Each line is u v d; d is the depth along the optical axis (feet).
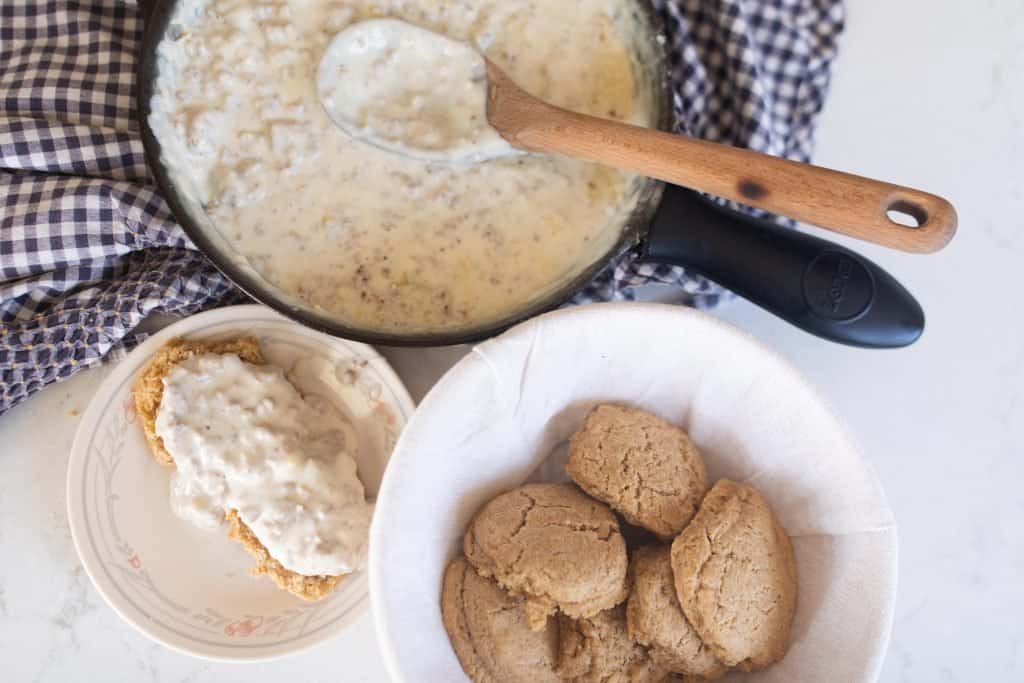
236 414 2.37
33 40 2.56
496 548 2.14
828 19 2.46
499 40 2.33
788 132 2.52
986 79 2.55
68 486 2.37
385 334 2.20
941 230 1.92
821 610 2.15
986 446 2.49
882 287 2.23
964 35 2.56
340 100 2.27
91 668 2.48
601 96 2.33
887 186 1.94
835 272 2.22
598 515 2.18
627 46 2.31
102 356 2.52
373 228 2.31
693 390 2.25
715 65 2.48
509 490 2.26
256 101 2.30
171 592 2.40
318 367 2.46
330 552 2.32
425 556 2.14
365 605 2.38
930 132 2.55
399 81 2.28
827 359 2.50
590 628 2.14
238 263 2.23
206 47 2.28
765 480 2.25
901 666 2.46
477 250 2.31
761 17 2.45
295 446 2.37
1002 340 2.51
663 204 2.23
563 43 2.32
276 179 2.30
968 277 2.52
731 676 2.21
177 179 2.25
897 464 2.49
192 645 2.37
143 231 2.43
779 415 2.18
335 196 2.31
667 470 2.20
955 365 2.50
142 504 2.42
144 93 2.22
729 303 2.50
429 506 2.14
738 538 2.12
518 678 2.13
